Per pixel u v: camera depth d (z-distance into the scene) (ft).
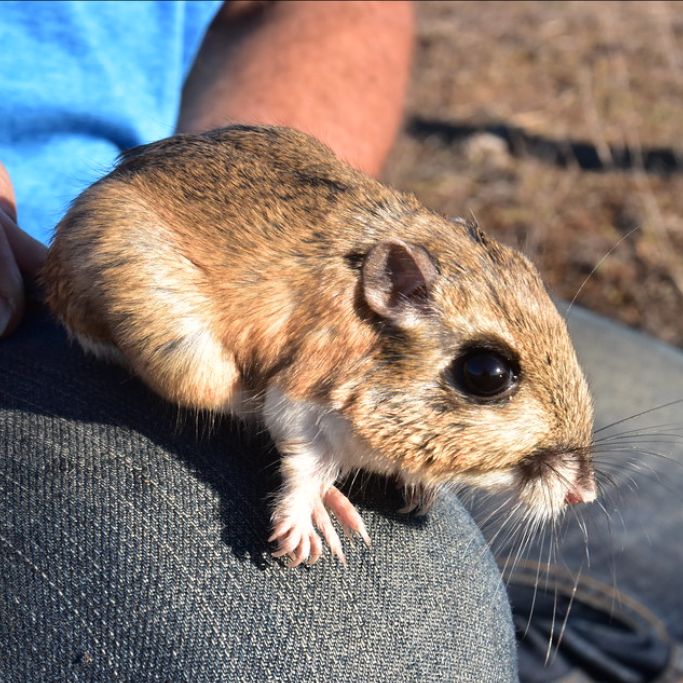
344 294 0.73
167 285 0.74
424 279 0.73
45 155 0.96
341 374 0.73
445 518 0.77
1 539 0.70
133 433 0.74
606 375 1.13
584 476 0.75
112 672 0.68
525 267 0.77
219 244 0.74
